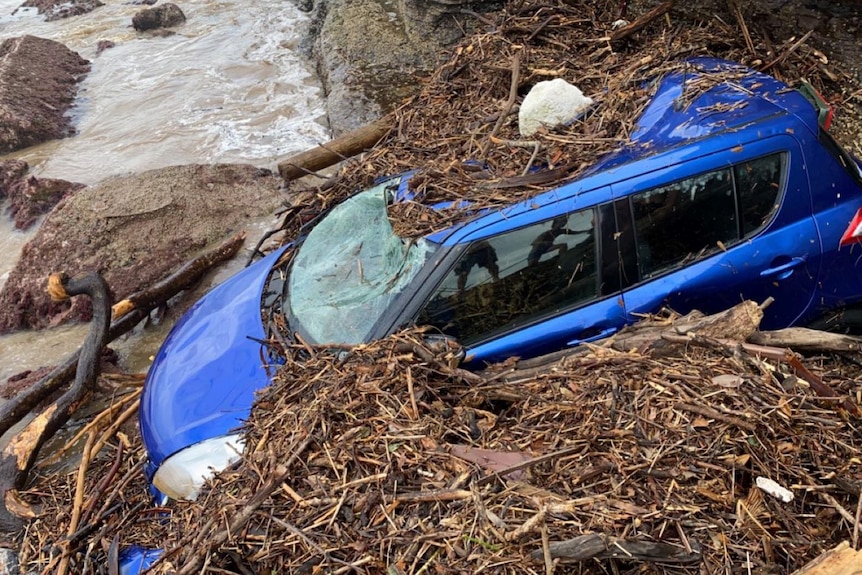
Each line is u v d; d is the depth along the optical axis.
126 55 12.72
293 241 4.98
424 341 3.66
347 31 10.41
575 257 3.89
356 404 3.41
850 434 3.24
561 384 3.52
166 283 6.23
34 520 4.40
